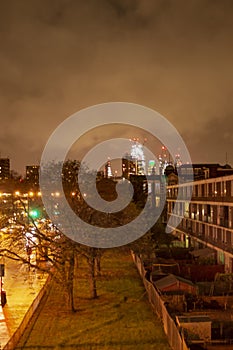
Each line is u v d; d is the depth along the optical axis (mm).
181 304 36062
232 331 29156
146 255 56938
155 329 32031
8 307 38219
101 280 49406
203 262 54844
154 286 39250
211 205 61750
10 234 41875
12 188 47969
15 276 47844
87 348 28469
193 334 27375
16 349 28281
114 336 30688
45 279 48594
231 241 52469
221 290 39156
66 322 34062
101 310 37406
